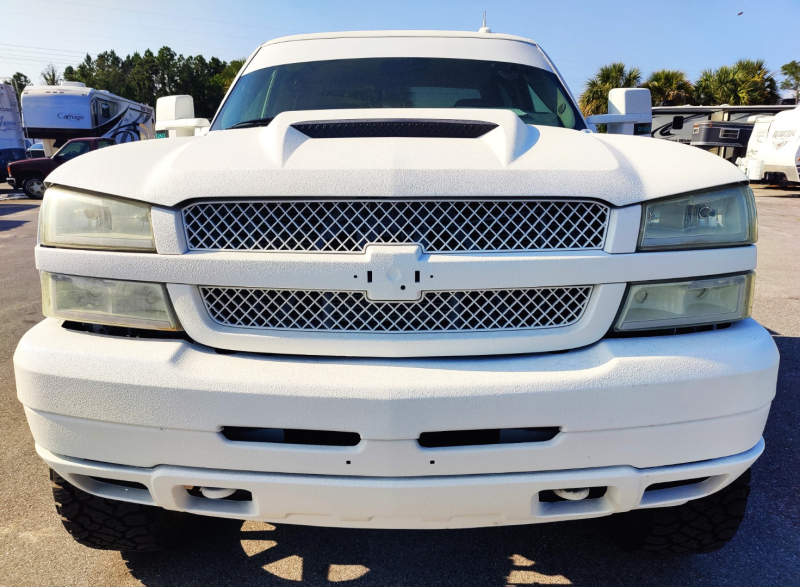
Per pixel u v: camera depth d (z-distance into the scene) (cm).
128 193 164
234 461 158
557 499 180
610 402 155
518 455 156
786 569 209
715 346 163
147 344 163
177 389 154
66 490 186
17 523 236
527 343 162
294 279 158
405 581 205
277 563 214
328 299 160
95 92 2097
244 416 154
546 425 155
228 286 160
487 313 162
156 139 224
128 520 191
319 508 162
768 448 294
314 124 192
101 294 167
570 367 159
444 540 229
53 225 172
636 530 199
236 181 160
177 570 210
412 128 191
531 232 162
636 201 164
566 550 221
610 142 210
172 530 205
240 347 163
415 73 288
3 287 637
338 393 151
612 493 167
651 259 163
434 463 155
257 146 183
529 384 153
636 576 207
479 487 157
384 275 156
